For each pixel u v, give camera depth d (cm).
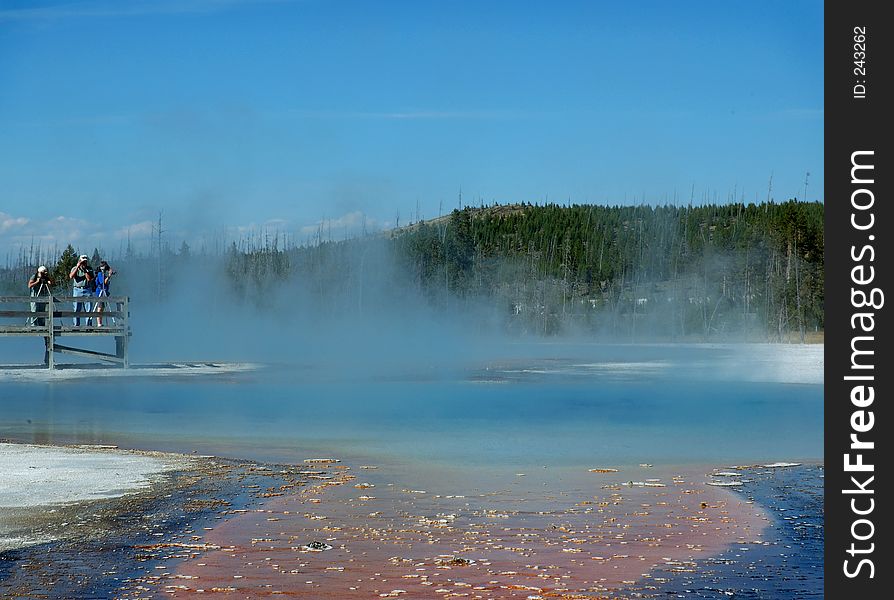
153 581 838
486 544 959
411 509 1107
